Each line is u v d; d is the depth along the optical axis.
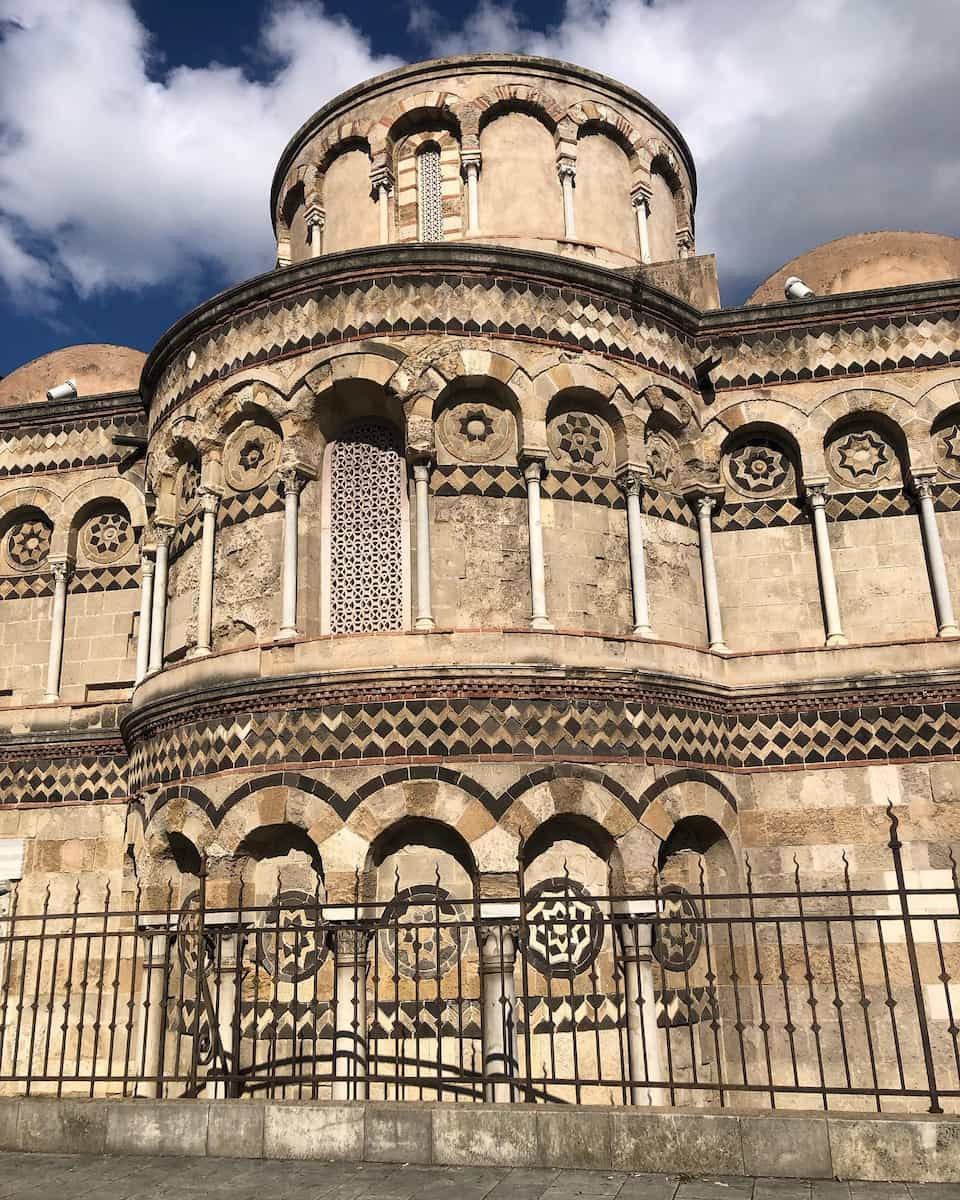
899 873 9.45
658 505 16.97
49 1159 9.97
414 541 15.67
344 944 13.61
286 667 14.77
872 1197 8.06
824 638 17.36
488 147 20.27
